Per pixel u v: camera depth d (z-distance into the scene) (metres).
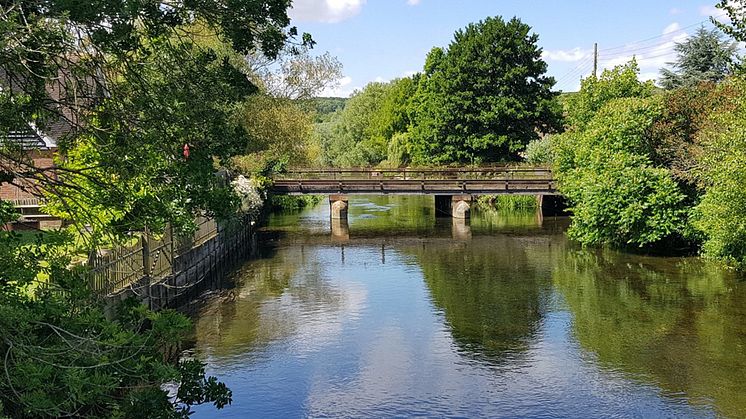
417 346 14.11
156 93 8.09
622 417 10.26
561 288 19.30
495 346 13.98
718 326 14.72
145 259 15.57
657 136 24.38
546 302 17.67
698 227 19.95
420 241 30.23
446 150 48.94
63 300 7.50
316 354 13.66
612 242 26.22
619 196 23.36
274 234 33.28
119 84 8.30
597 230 25.09
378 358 13.36
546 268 22.61
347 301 18.44
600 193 23.97
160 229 8.66
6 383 5.63
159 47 8.41
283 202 46.75
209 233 22.84
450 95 48.41
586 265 22.78
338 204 36.97
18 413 5.72
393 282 21.02
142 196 8.48
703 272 20.45
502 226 35.06
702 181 20.98
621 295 18.03
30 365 5.47
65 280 7.69
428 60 60.66
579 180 26.80
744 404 10.62
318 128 95.75
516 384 11.74
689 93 25.12
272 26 8.03
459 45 49.34
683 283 19.05
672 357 12.86
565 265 23.02
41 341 6.27
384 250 27.83
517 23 48.31
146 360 6.59
